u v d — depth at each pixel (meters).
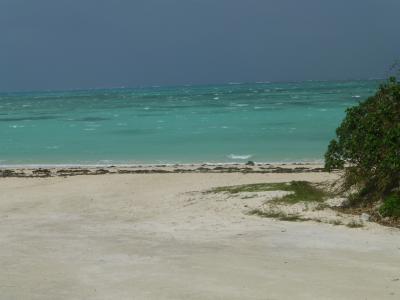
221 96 99.38
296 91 110.81
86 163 26.31
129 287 7.89
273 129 36.62
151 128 40.53
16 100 119.12
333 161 13.92
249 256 9.27
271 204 13.38
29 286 8.09
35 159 28.05
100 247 10.42
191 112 55.84
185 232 11.44
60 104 88.31
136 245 10.45
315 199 13.58
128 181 19.02
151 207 14.66
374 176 13.09
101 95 135.88
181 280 8.10
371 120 12.97
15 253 10.16
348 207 12.71
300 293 7.36
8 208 15.38
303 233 10.71
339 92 95.38
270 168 21.86
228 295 7.38
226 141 31.83
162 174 20.42
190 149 29.47
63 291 7.82
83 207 15.20
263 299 7.18
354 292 7.34
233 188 15.88
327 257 9.05
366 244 9.74
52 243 10.91
